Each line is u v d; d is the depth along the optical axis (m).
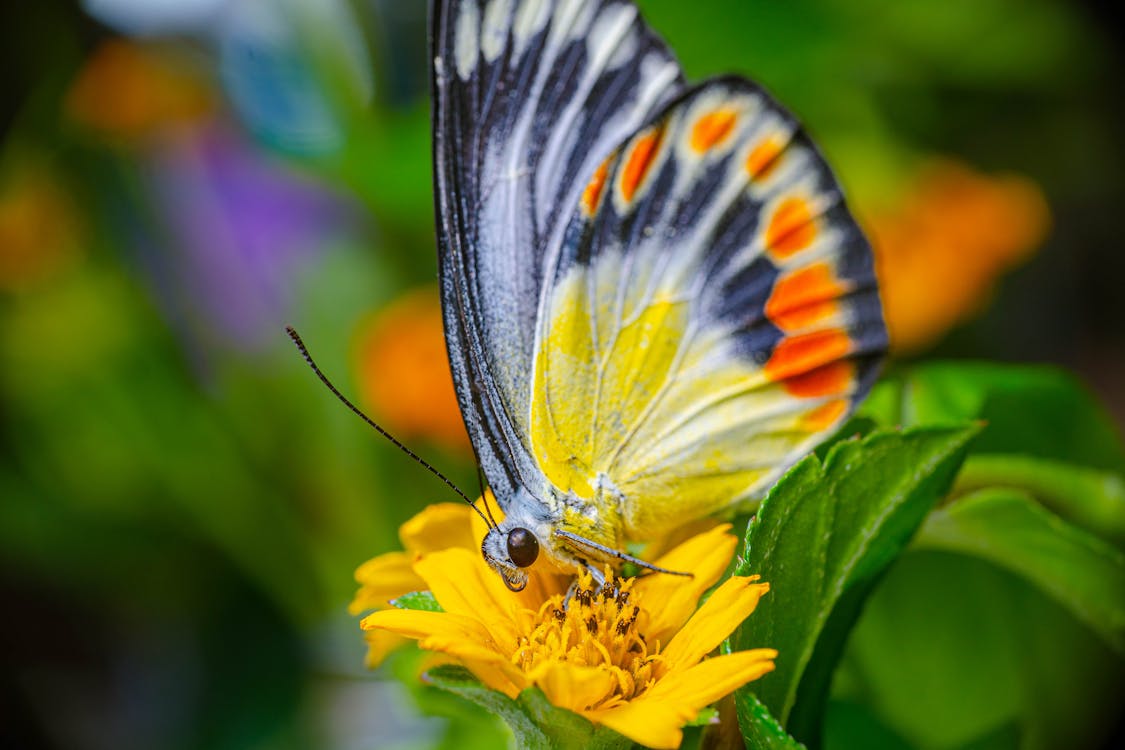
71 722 0.38
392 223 0.35
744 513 0.28
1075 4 0.42
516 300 0.27
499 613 0.26
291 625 0.36
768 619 0.26
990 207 0.34
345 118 0.35
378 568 0.27
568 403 0.27
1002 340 0.45
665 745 0.25
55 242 0.37
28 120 0.38
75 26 0.39
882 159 0.35
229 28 0.35
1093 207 0.46
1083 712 0.28
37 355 0.36
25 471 0.37
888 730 0.28
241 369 0.35
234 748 0.35
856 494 0.26
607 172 0.27
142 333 0.36
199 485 0.35
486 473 0.26
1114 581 0.27
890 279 0.33
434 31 0.26
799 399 0.28
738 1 0.36
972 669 0.28
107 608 0.38
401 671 0.28
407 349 0.33
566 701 0.25
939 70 0.39
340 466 0.34
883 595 0.28
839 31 0.37
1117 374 0.47
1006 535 0.27
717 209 0.27
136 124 0.35
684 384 0.27
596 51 0.27
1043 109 0.44
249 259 0.35
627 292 0.27
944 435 0.26
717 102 0.27
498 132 0.27
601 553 0.27
